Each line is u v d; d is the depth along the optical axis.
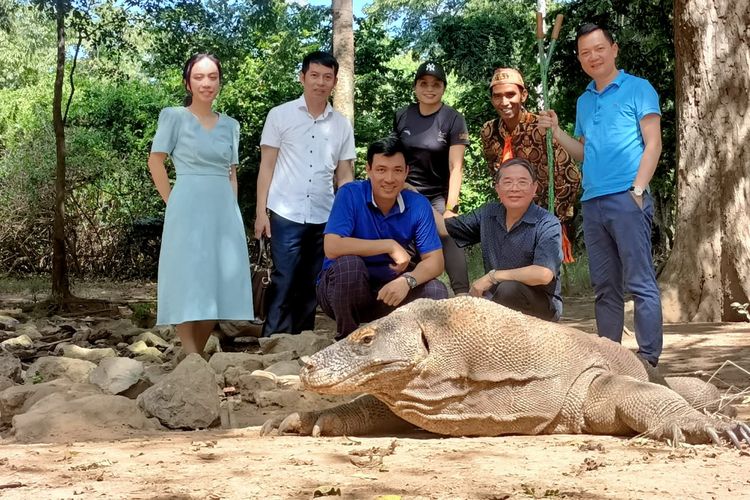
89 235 16.72
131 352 6.06
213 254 4.94
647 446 2.75
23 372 4.98
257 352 6.23
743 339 6.19
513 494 2.14
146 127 17.95
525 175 3.95
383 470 2.42
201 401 3.52
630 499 2.08
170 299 4.91
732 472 2.35
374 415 3.19
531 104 14.22
